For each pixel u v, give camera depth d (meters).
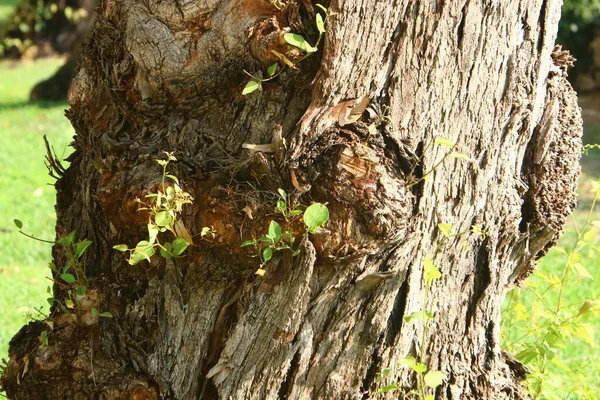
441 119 3.34
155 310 3.44
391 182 3.16
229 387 3.29
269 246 3.06
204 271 3.33
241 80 3.25
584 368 5.34
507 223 3.61
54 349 3.52
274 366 3.25
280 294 3.21
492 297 3.63
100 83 3.52
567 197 3.92
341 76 3.17
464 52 3.34
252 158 3.18
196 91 3.29
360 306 3.27
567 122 3.94
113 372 3.46
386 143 3.23
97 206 3.60
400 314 3.34
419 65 3.27
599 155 13.88
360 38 3.17
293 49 3.14
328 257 3.15
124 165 3.36
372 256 3.23
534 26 3.56
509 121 3.52
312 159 3.16
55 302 3.72
